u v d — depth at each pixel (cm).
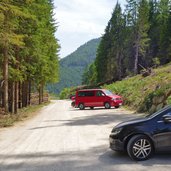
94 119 2289
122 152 1107
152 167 901
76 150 1176
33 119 2512
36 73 3919
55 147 1250
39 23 2897
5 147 1295
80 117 2520
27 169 927
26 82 4197
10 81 2930
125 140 995
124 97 3900
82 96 3612
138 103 3092
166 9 8612
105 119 2252
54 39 5012
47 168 931
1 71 2686
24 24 2759
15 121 2345
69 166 946
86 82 15725
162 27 7388
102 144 1278
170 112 994
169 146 971
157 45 8150
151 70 4891
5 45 2281
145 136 984
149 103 2652
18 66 2948
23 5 2519
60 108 4075
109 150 1155
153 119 996
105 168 908
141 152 980
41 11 3253
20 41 2406
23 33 2802
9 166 970
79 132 1638
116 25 8556
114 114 2650
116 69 8544
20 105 3838
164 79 3431
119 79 7394
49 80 5775
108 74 8756
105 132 1606
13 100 2948
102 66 9031
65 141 1379
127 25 8144
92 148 1204
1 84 2633
